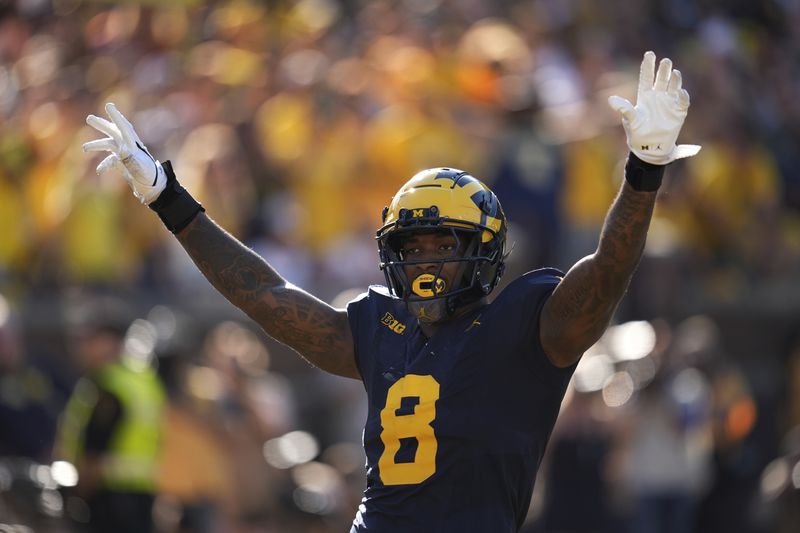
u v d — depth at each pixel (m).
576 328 13.36
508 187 37.56
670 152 13.02
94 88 43.47
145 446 27.08
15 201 38.62
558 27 45.88
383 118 38.62
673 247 39.19
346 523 28.66
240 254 15.10
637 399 32.47
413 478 13.70
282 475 28.97
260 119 39.88
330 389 35.44
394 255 14.05
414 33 42.06
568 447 32.31
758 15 52.97
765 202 42.69
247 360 30.73
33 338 36.66
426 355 13.95
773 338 41.06
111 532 26.77
